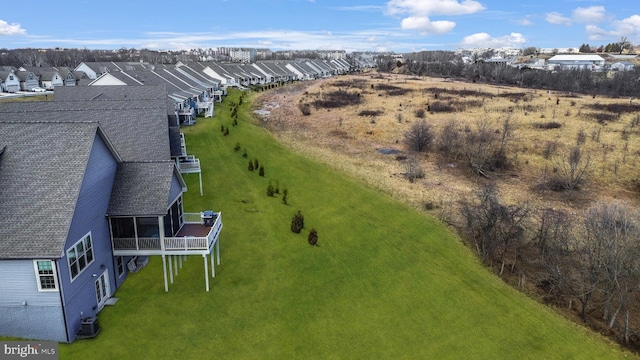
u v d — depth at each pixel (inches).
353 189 1572.3
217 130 2108.8
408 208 1429.6
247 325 751.7
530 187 1620.3
